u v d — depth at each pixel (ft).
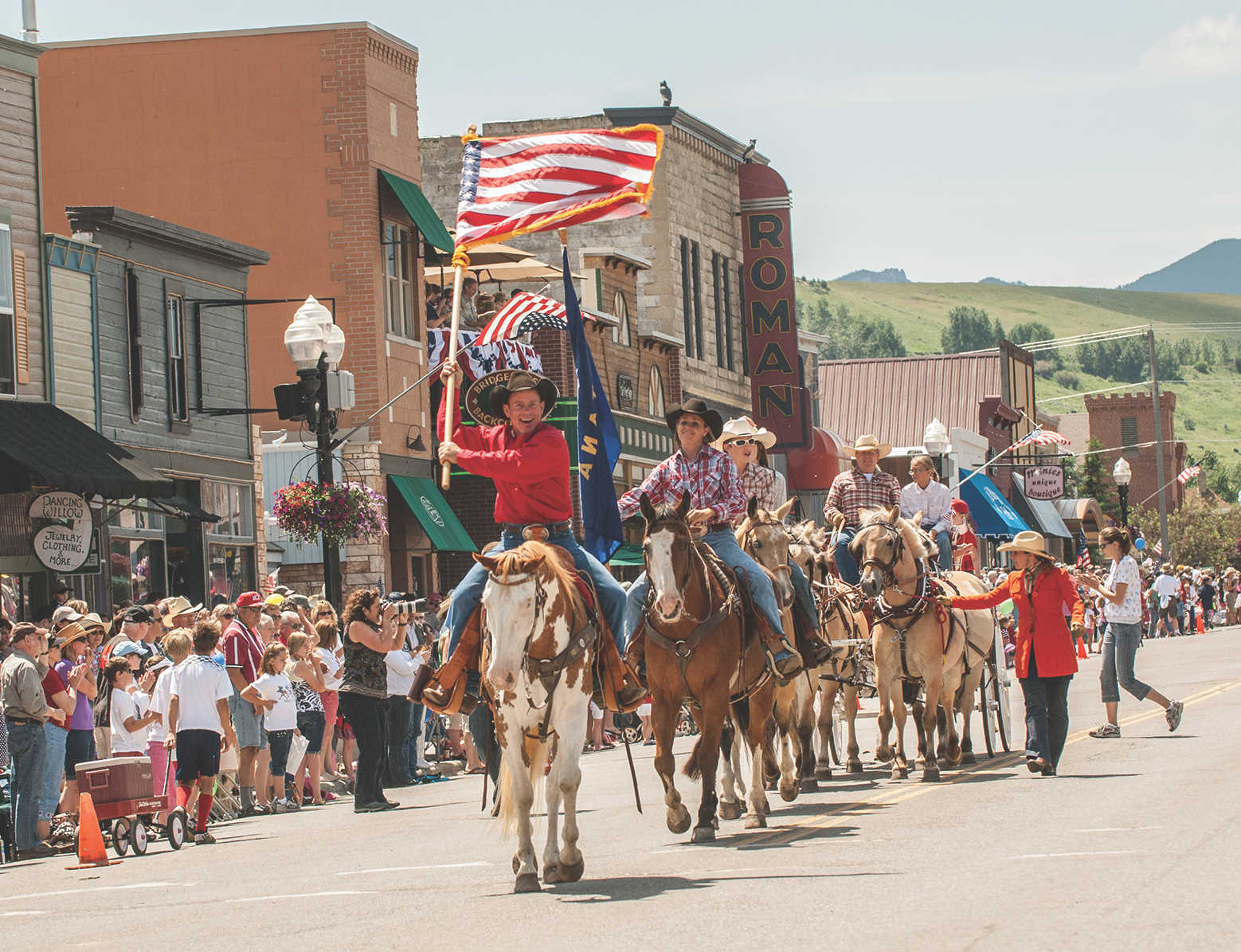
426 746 82.07
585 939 29.71
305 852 49.44
